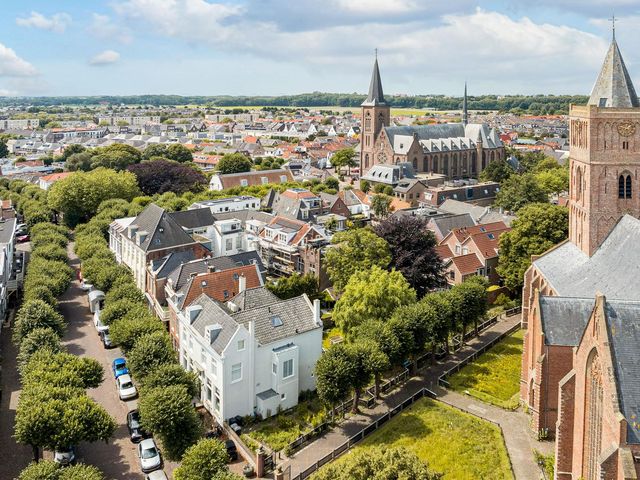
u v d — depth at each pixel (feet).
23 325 296.10
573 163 293.43
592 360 174.29
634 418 152.76
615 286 233.96
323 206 588.91
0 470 217.56
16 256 500.33
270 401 252.01
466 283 322.14
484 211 546.67
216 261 354.54
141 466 216.13
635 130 262.67
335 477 156.46
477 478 203.82
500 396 264.11
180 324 286.46
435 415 246.27
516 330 343.26
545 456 213.05
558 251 306.14
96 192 609.83
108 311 317.22
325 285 406.82
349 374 240.32
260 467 209.56
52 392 219.41
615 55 269.64
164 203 591.37
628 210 268.62
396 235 374.02
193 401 267.59
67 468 182.91
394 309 299.79
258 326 258.57
